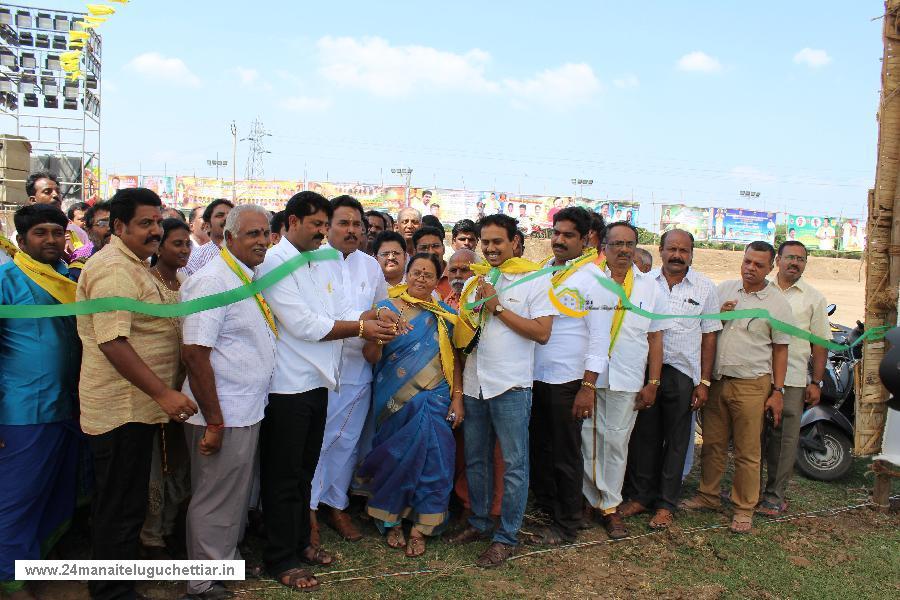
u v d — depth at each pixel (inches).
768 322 189.3
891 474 204.2
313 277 149.9
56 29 502.6
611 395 182.9
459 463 184.5
